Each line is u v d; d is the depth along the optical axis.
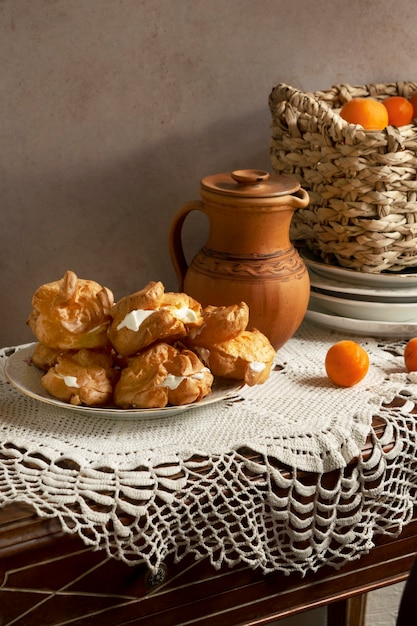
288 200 1.58
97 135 1.77
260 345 1.53
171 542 1.43
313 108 1.65
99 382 1.49
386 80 1.90
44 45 1.70
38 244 1.79
